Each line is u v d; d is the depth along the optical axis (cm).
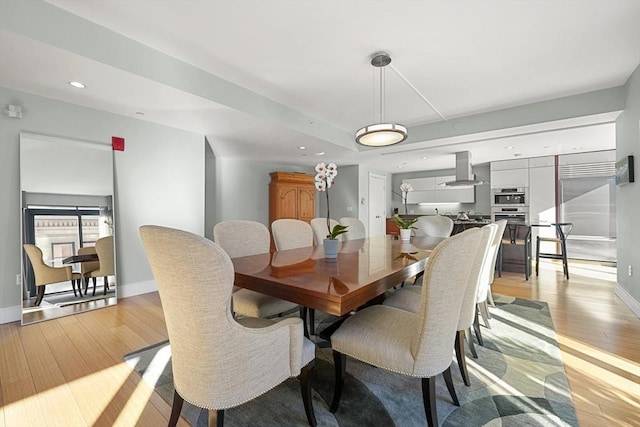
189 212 394
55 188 288
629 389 164
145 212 354
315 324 264
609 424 137
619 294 334
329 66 279
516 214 614
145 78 242
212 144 472
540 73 296
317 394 162
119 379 175
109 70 228
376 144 294
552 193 577
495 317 276
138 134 347
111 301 320
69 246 296
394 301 195
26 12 184
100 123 317
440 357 126
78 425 139
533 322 264
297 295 127
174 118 342
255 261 189
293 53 256
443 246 115
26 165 272
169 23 215
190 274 93
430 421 126
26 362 194
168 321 109
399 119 437
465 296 164
